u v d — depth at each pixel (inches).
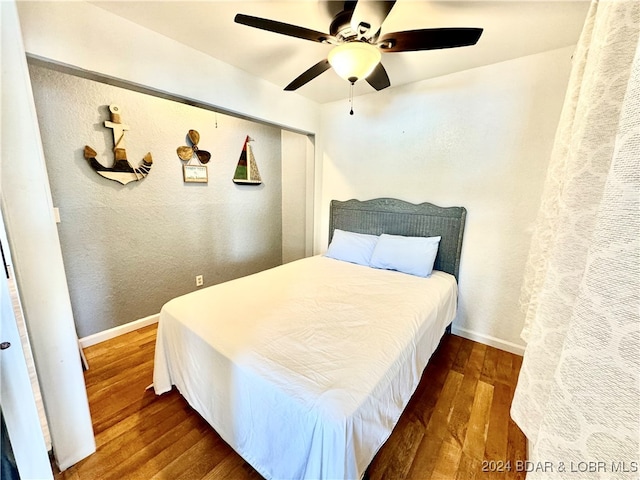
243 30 64.8
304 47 72.3
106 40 57.9
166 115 99.1
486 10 56.5
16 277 42.9
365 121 111.5
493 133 85.5
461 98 89.4
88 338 89.4
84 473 50.5
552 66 74.2
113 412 64.1
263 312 63.5
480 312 95.6
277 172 146.3
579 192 21.9
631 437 12.3
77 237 83.8
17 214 41.8
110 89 84.8
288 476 41.2
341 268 99.6
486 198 89.5
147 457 53.7
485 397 70.0
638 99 11.8
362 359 47.0
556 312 24.4
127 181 91.4
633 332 12.2
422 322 62.6
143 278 100.7
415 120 99.5
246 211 133.8
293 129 110.3
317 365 45.3
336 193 126.0
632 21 18.3
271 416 42.0
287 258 155.4
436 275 93.4
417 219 102.7
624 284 12.4
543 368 26.0
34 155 42.4
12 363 31.8
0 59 38.1
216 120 114.9
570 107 35.6
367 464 40.4
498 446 56.5
